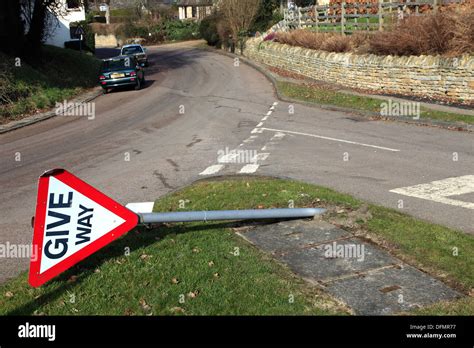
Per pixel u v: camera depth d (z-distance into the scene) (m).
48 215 5.46
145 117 18.34
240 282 5.46
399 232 6.63
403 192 8.65
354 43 22.48
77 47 46.53
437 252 6.00
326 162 10.95
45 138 15.77
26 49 26.19
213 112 18.52
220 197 8.38
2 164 12.63
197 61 39.84
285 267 5.83
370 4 22.56
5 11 25.11
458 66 16.20
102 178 10.62
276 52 30.67
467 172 9.70
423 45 17.84
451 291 5.18
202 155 12.20
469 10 17.02
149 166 11.43
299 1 41.44
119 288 5.43
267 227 7.11
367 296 5.14
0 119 18.69
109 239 5.85
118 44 71.31
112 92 26.12
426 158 10.90
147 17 74.25
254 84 25.58
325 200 7.93
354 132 14.05
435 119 14.47
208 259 6.04
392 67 18.77
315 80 24.06
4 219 8.42
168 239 6.70
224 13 44.47
